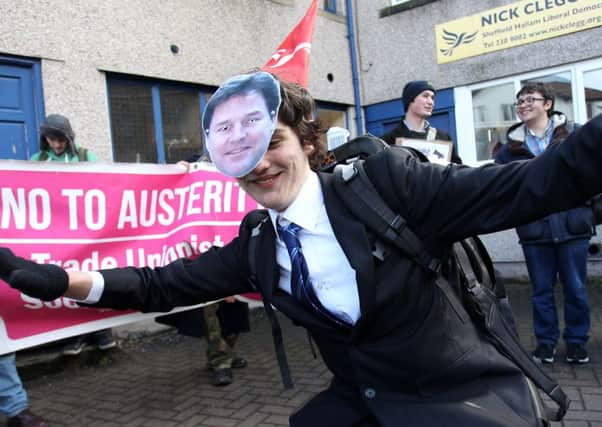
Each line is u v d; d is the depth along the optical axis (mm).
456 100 7426
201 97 6145
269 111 1140
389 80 8016
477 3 7113
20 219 2834
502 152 3924
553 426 2832
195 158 4074
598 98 6391
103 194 3123
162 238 3355
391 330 1178
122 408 3535
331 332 1231
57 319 2857
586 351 3754
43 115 4707
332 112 8008
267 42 6754
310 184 1233
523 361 1291
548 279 3688
